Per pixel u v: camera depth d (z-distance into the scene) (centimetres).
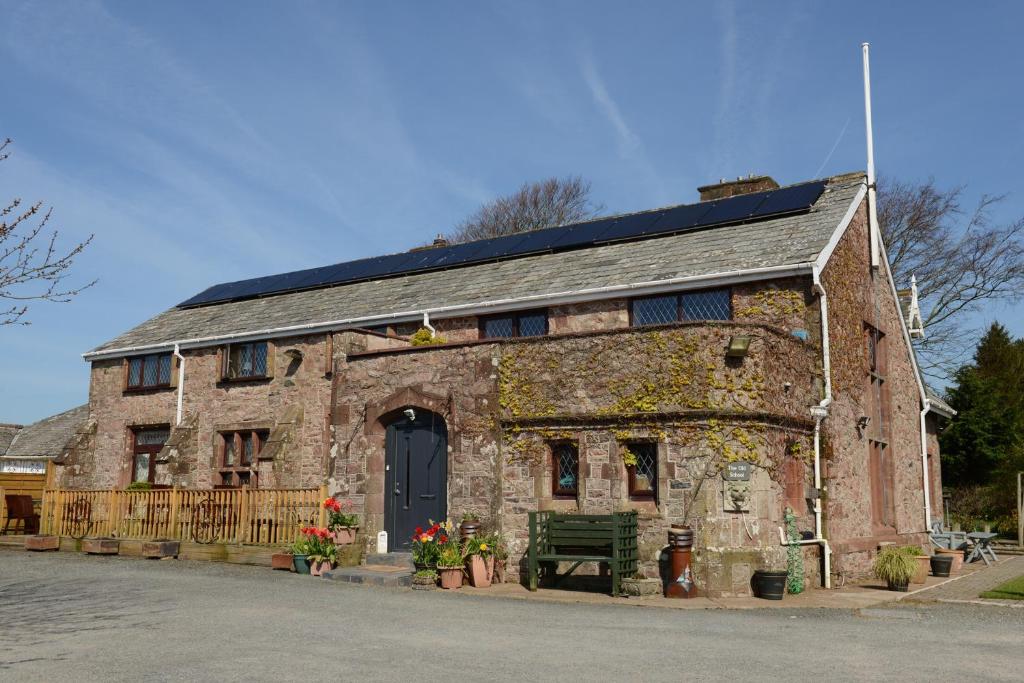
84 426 2484
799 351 1510
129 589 1300
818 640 945
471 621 1049
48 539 1897
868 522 1762
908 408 2147
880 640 948
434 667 774
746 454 1355
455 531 1552
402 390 1666
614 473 1421
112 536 1867
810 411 1531
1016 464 2980
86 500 1925
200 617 1045
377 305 2106
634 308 1698
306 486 2019
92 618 1036
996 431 3272
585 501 1441
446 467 1619
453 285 2078
